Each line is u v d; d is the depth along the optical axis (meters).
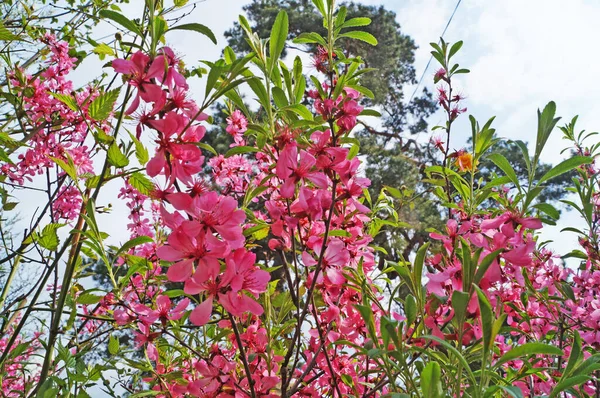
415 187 11.09
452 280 1.47
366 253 2.12
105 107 2.08
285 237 1.79
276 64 1.87
